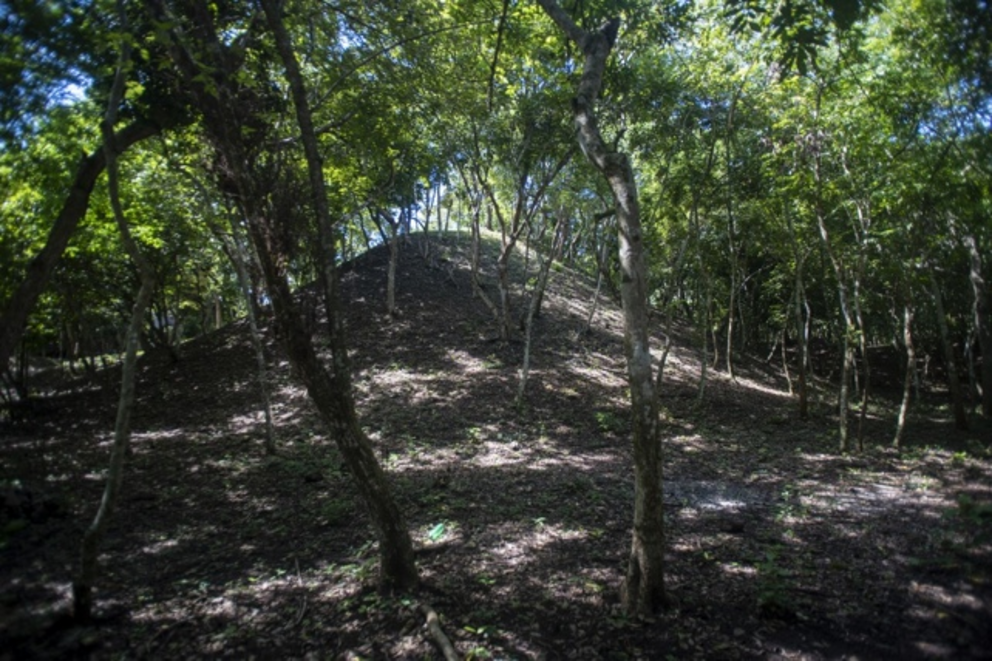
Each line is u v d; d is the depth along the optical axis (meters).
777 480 8.71
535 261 24.03
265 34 7.48
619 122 12.53
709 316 14.23
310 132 4.81
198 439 10.45
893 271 11.03
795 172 10.78
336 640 4.47
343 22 8.91
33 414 12.59
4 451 9.76
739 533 6.42
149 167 11.70
